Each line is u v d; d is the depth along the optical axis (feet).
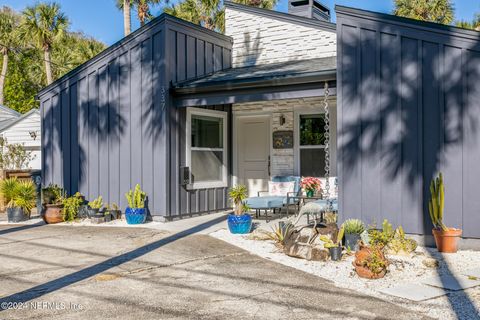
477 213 20.70
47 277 16.85
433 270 17.63
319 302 14.02
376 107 22.59
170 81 29.66
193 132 31.96
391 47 22.29
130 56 30.94
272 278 16.74
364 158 22.82
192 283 16.12
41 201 34.27
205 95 29.09
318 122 34.37
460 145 20.97
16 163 51.70
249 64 36.52
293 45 35.06
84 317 12.73
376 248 17.60
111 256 20.24
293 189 33.30
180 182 30.53
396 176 22.20
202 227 27.53
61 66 90.58
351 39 23.13
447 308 13.38
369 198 22.74
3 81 97.14
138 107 30.63
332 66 27.14
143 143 30.42
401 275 16.98
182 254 20.59
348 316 12.76
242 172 37.19
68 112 33.99
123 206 31.32
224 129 35.01
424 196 21.66
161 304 13.85
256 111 36.24
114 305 13.76
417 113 21.76
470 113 20.79
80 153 33.37
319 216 29.60
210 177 33.55
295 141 34.94
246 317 12.74
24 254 20.74
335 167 33.40
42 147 35.35
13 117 66.59
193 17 74.64
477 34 20.49
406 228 22.00
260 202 30.14
